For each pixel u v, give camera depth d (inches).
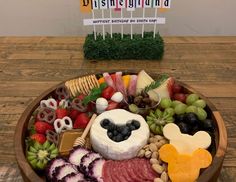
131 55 55.7
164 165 34.3
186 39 62.0
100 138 36.5
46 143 36.8
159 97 42.3
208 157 33.7
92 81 44.4
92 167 33.4
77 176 32.4
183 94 43.1
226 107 45.1
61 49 59.2
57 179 32.2
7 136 41.0
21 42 61.5
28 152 35.4
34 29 78.4
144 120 39.0
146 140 37.1
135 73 46.3
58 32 78.5
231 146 39.1
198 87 49.1
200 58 56.2
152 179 32.9
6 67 54.4
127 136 36.8
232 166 36.8
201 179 31.0
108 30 75.2
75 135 38.8
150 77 45.1
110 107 41.5
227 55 56.9
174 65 54.4
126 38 56.6
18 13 76.2
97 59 56.2
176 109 40.3
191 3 73.9
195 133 37.1
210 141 36.0
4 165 37.4
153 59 55.8
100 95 42.7
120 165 34.5
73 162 34.5
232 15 75.4
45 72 53.0
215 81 50.4
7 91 48.8
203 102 40.1
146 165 34.5
